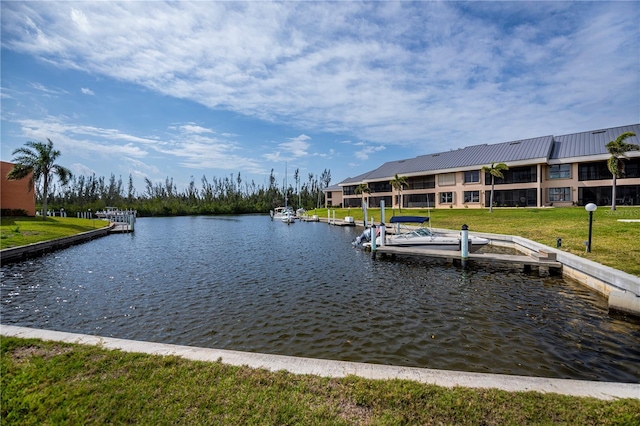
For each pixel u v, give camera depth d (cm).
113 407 363
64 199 7806
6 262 1767
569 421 338
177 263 1736
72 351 490
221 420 343
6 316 937
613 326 801
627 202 3416
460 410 355
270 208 10181
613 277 965
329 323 851
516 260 1422
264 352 696
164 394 385
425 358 658
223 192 11044
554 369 611
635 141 3388
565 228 2048
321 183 11606
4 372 430
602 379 575
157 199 9569
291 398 377
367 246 2053
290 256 1922
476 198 4431
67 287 1245
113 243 2702
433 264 1620
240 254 2025
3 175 3700
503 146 4575
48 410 359
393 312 928
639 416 345
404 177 5091
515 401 371
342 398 378
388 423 338
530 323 833
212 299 1071
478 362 639
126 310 977
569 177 3731
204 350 505
